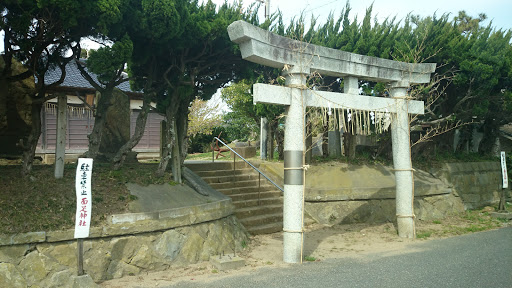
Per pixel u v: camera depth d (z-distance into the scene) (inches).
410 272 249.9
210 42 317.7
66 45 286.8
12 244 214.8
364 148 564.7
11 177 269.3
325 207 430.3
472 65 473.7
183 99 348.8
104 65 252.8
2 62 351.6
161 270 256.2
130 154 418.9
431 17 512.7
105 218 247.8
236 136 968.9
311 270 256.4
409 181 363.3
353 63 324.2
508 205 582.9
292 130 283.6
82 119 483.2
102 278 234.7
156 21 268.1
